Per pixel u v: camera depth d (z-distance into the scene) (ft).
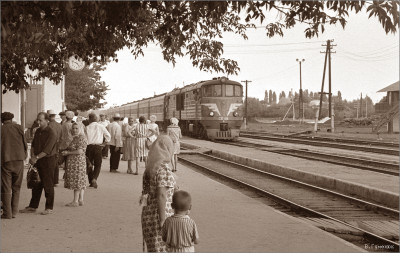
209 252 25.76
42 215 35.68
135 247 26.84
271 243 27.78
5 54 39.99
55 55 46.42
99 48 43.47
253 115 502.38
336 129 199.93
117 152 62.54
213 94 133.39
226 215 35.96
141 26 42.65
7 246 26.96
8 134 34.40
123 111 261.85
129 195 44.60
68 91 150.92
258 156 88.07
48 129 36.29
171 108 166.81
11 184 35.35
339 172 65.10
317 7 27.50
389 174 66.03
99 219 34.19
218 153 99.60
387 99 200.13
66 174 38.93
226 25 41.75
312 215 41.04
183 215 19.27
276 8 28.48
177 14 29.66
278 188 57.11
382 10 26.02
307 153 98.78
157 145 21.26
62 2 25.73
